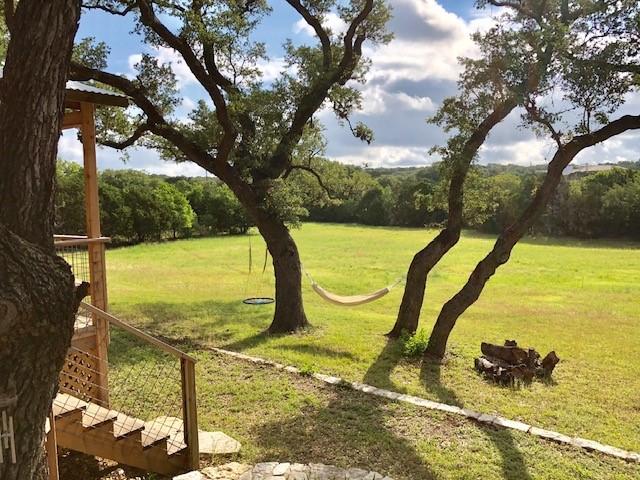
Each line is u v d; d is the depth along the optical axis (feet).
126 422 16.17
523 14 24.20
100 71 29.48
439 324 28.68
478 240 125.80
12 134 8.29
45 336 8.27
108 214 108.37
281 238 34.60
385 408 20.97
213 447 16.99
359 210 178.60
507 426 19.39
